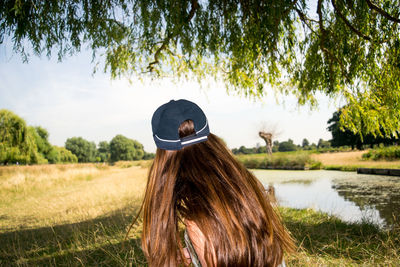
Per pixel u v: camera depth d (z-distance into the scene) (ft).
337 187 32.42
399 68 15.90
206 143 2.91
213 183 2.56
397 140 94.53
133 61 23.09
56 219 20.75
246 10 17.26
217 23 18.92
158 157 2.89
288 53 19.60
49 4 14.05
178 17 16.94
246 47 19.10
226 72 25.07
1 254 12.67
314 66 18.90
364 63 16.58
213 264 2.27
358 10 15.42
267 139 99.50
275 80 20.18
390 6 15.61
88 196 32.19
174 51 25.39
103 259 10.81
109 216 19.13
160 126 2.71
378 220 16.15
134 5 16.51
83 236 14.02
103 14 15.81
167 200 2.61
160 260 2.55
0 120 89.15
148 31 17.78
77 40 15.61
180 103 2.87
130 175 71.26
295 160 69.31
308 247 10.66
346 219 16.70
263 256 2.45
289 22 17.22
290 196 27.50
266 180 43.88
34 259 11.56
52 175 58.39
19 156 90.63
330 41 17.85
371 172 45.50
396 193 26.00
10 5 13.06
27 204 30.83
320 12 16.84
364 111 19.15
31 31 13.66
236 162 2.93
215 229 2.31
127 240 12.66
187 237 2.65
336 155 93.61
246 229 2.43
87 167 94.73
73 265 10.31
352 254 9.93
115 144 365.61
